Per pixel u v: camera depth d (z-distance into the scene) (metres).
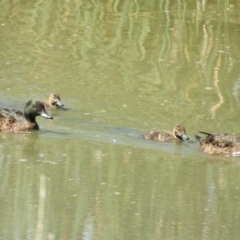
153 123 18.56
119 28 25.36
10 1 27.67
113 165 15.75
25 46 23.48
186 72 22.00
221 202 14.25
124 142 17.23
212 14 27.22
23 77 21.11
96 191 14.32
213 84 21.19
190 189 14.83
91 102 19.67
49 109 19.14
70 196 14.05
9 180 14.64
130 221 13.20
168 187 14.82
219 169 16.08
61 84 20.77
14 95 19.89
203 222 13.38
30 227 12.62
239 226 13.28
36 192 14.09
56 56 22.81
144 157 16.38
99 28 25.36
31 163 15.62
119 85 20.89
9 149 16.48
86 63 22.38
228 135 17.42
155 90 20.64
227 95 20.48
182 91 20.66
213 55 23.36
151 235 12.70
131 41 24.25
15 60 22.28
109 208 13.64
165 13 27.08
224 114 19.36
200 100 20.11
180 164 16.16
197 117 19.11
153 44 24.14
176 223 13.22
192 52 23.55
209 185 15.08
